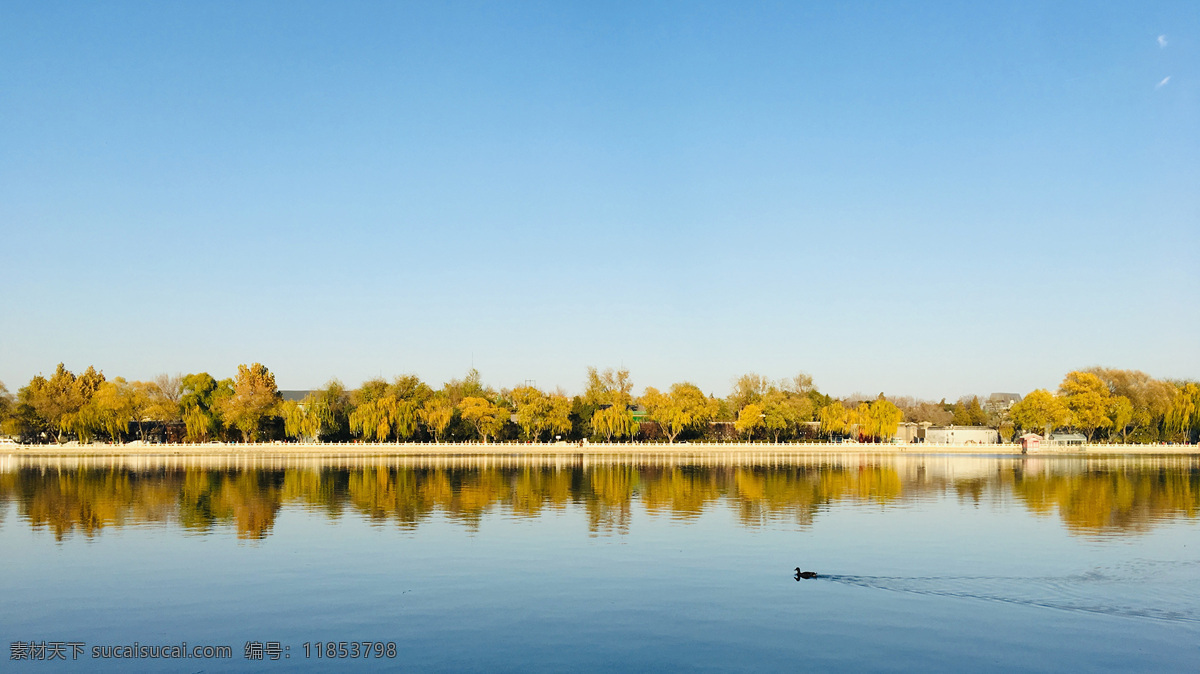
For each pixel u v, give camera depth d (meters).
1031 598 44.91
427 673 34.34
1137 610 42.72
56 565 53.72
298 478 114.69
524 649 37.03
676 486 104.06
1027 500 88.81
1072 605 43.66
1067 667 34.81
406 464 144.75
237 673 34.62
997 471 131.88
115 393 191.25
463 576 50.28
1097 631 39.31
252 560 55.03
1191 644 37.44
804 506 82.88
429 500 87.75
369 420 190.12
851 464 149.12
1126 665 34.97
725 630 39.62
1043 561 54.34
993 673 34.22
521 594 45.97
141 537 64.06
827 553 57.12
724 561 54.53
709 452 186.25
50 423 192.00
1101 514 77.31
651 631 39.53
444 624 40.66
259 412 193.50
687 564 53.59
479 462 150.75
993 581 48.72
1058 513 77.81
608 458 164.12
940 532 66.12
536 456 170.12
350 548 59.12
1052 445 199.62
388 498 89.69
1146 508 82.00
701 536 64.12
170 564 53.91
